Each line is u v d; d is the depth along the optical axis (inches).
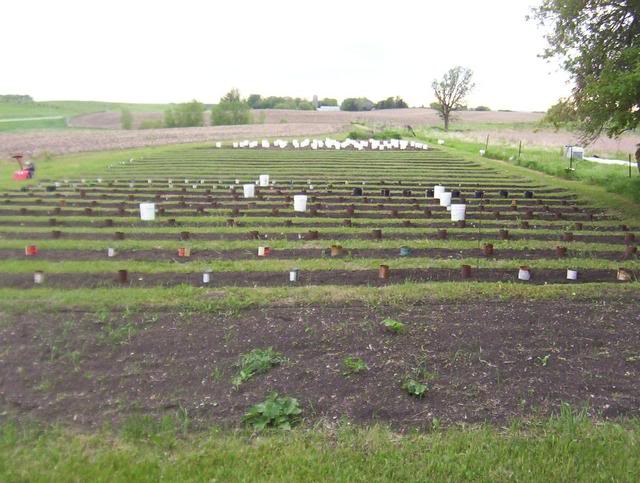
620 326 230.7
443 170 845.8
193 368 195.6
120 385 185.5
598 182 703.7
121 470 143.9
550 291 271.9
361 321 232.1
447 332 222.4
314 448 152.7
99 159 970.1
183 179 713.0
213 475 142.3
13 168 831.7
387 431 160.4
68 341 213.2
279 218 473.4
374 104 4874.5
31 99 4224.9
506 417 168.1
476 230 440.1
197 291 267.4
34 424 164.7
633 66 447.8
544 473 142.5
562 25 530.9
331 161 956.6
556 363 200.1
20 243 376.2
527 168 899.4
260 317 237.0
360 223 459.2
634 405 174.6
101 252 358.0
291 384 185.3
